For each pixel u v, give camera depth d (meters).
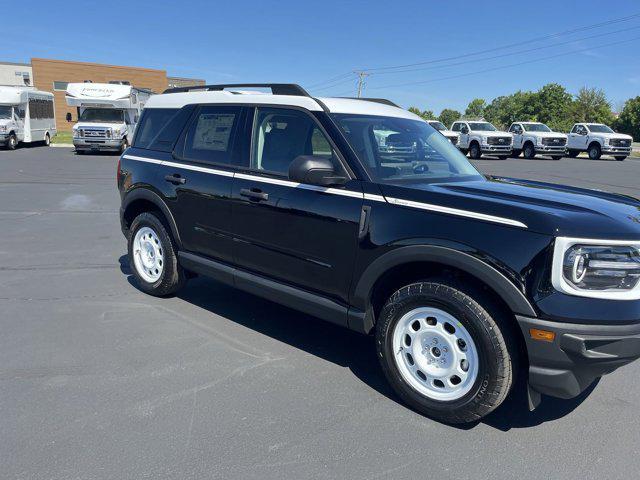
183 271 5.00
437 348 3.13
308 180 3.39
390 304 3.25
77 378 3.55
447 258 2.95
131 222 5.44
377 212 3.28
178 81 69.81
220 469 2.66
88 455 2.74
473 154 29.69
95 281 5.71
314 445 2.89
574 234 2.70
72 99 25.36
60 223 8.83
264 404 3.30
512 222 2.82
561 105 72.50
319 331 4.52
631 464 2.80
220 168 4.31
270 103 4.10
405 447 2.90
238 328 4.52
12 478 2.55
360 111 4.01
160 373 3.66
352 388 3.54
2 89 26.48
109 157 24.11
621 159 31.58
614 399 3.50
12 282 5.59
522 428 3.12
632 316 2.70
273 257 3.91
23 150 26.84
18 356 3.85
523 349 2.95
